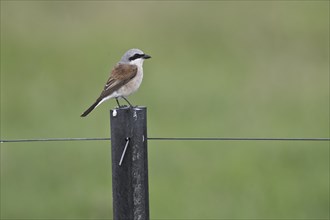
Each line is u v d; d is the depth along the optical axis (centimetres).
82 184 1448
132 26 2395
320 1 2577
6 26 2364
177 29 2370
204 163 1534
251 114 1769
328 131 1666
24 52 2178
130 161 664
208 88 1922
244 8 2553
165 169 1502
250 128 1683
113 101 1822
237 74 2016
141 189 671
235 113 1775
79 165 1538
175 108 1789
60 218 1327
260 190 1409
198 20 2425
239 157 1560
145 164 672
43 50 2206
